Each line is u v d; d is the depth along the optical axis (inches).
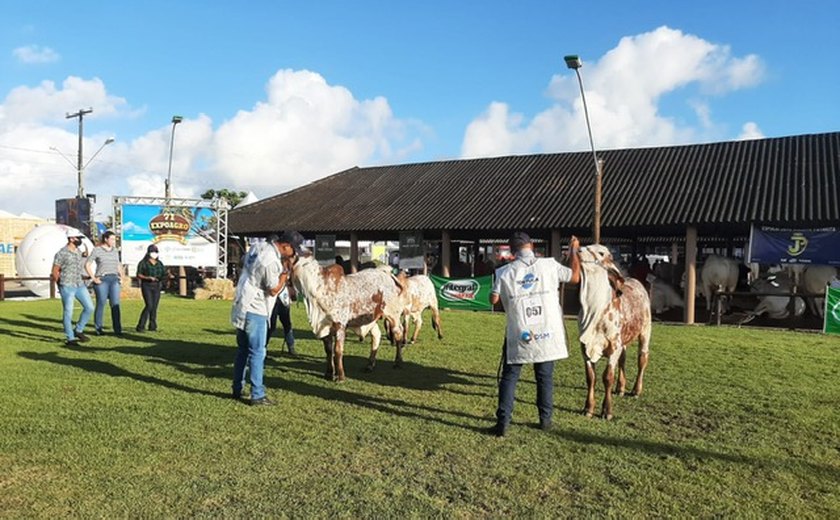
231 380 333.7
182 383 324.2
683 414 281.3
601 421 267.1
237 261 1245.1
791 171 802.8
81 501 175.5
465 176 1118.4
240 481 191.8
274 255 281.9
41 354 407.8
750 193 772.0
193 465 204.8
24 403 276.7
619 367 313.7
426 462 212.2
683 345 510.0
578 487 193.3
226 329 556.1
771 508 179.0
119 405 275.9
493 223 885.2
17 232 1418.6
